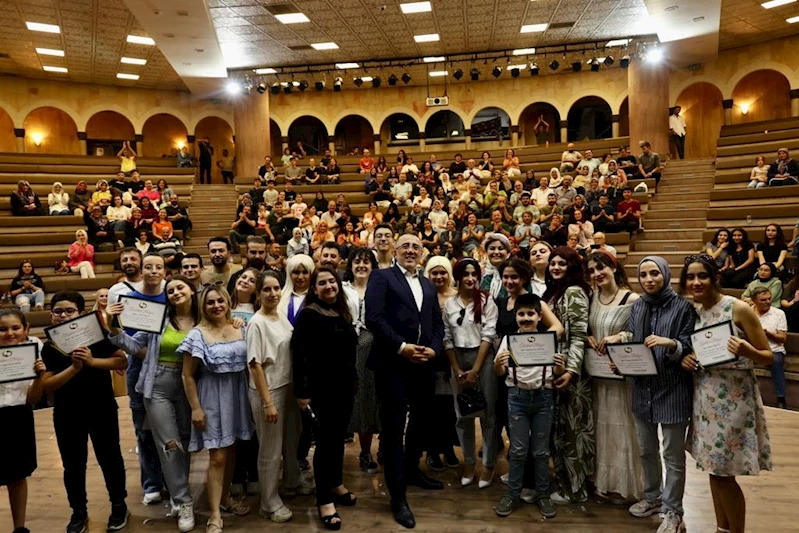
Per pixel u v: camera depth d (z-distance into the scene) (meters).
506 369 3.25
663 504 2.90
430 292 3.40
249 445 3.61
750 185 10.62
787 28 13.88
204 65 13.48
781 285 6.78
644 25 12.40
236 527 3.15
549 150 15.17
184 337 3.24
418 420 3.56
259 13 11.11
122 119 19.00
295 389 3.13
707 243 8.67
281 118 18.00
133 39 13.14
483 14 11.62
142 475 3.59
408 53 14.16
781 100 16.27
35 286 8.60
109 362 3.07
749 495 3.40
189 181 15.06
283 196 12.05
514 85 17.33
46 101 16.47
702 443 2.64
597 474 3.29
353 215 12.28
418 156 15.89
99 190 12.04
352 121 19.72
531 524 3.09
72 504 3.10
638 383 2.92
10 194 11.92
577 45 13.77
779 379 5.46
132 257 3.76
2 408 2.86
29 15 11.62
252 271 3.71
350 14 11.38
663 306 2.89
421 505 3.36
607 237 10.00
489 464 3.57
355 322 3.90
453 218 10.55
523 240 9.40
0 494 3.73
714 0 10.49
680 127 14.34
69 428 3.08
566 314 3.25
